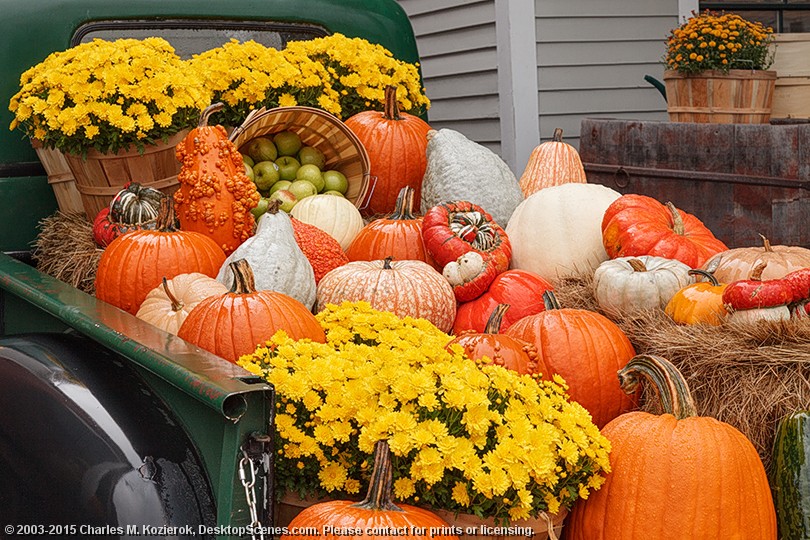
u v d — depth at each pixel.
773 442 2.26
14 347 2.04
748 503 1.92
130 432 1.77
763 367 2.32
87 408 1.82
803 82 6.08
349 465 1.90
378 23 4.13
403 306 2.74
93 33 3.47
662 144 5.09
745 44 5.70
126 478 1.70
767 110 5.77
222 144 3.03
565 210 3.24
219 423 1.65
